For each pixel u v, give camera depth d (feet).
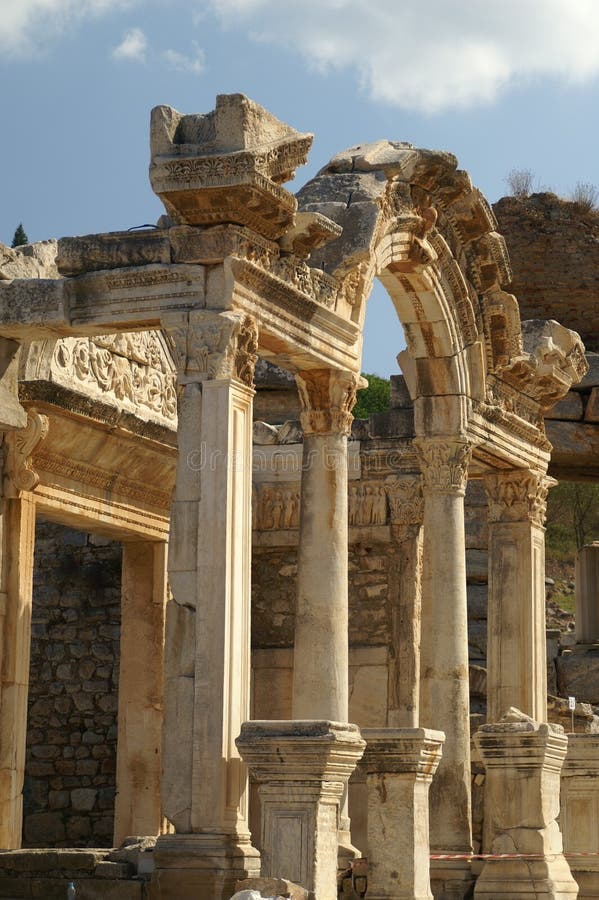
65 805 93.76
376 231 68.59
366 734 58.03
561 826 73.56
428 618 79.71
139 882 59.00
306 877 51.88
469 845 76.33
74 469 78.84
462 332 81.20
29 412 74.28
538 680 88.53
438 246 77.56
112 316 62.90
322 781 52.31
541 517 90.89
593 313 130.82
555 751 65.98
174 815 57.57
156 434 81.82
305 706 66.80
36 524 97.19
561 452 117.91
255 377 108.17
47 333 65.57
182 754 57.98
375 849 57.62
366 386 70.85
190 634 58.65
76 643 95.30
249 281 61.57
